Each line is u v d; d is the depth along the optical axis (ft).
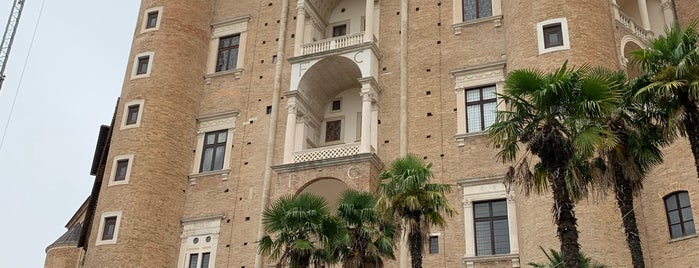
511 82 67.67
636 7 121.60
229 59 133.08
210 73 131.64
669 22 118.42
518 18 106.93
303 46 123.03
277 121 120.26
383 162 110.42
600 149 64.85
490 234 98.84
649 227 90.33
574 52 99.86
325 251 78.74
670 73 64.28
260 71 127.85
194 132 126.52
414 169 77.87
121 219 113.60
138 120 121.70
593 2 105.40
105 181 119.24
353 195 83.30
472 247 98.07
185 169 122.62
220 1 139.74
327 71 121.29
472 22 115.34
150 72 126.11
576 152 65.72
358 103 124.98
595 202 87.35
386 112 114.52
